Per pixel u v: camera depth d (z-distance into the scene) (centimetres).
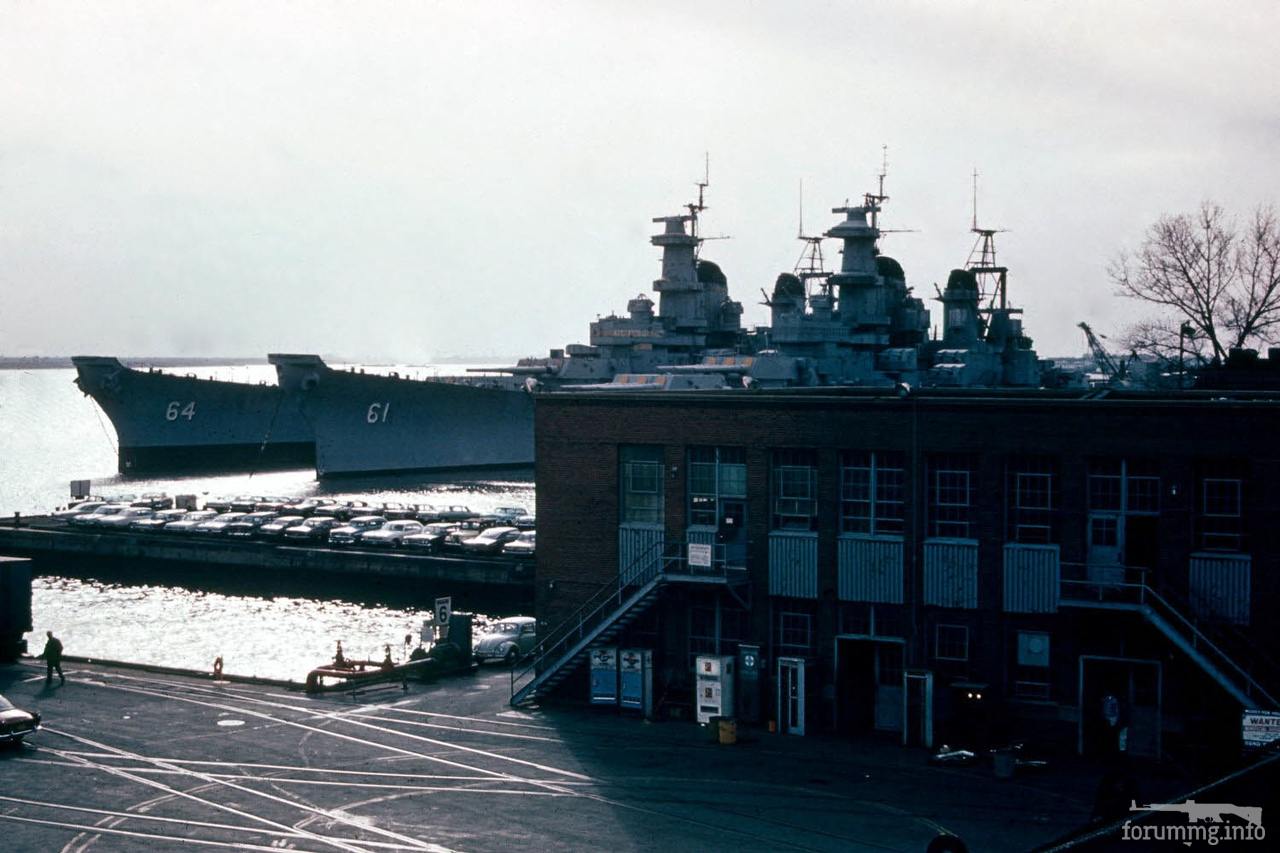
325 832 2750
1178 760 3256
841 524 3675
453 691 4253
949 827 2733
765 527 3778
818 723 3678
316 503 10475
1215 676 3052
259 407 15975
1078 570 3369
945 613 3544
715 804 2934
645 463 4022
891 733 3612
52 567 9131
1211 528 3266
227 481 14825
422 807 2930
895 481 3612
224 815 2880
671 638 3941
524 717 3853
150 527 9262
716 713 3703
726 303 13988
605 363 12938
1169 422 3266
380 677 4331
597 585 4081
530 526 8738
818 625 3709
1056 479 3422
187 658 5862
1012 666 3466
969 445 3484
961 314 14900
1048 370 16188
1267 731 2898
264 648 6112
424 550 8238
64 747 3509
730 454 3872
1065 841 1133
